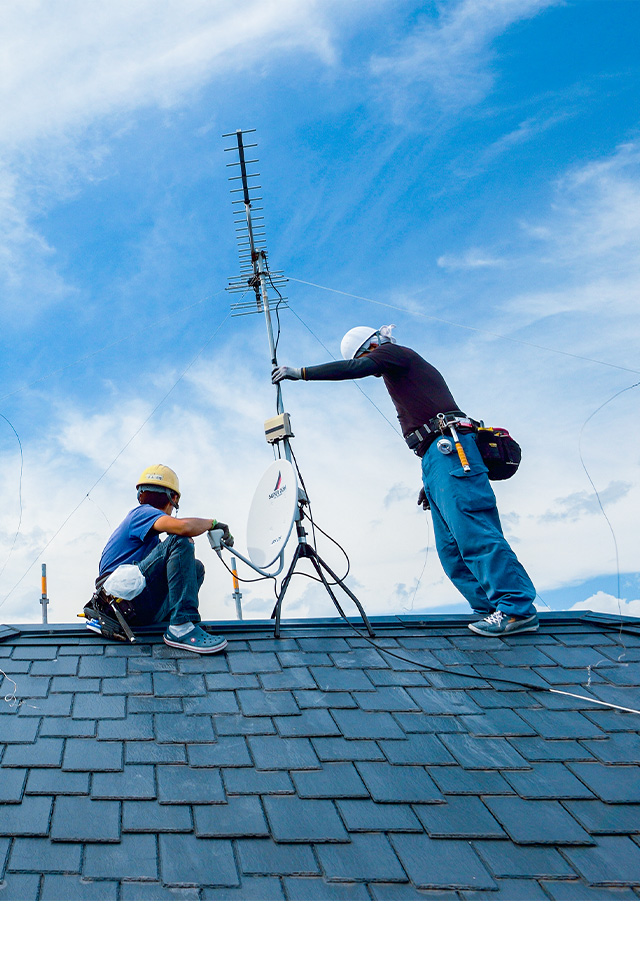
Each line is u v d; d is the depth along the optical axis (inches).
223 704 142.3
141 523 174.7
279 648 168.9
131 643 166.4
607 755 135.4
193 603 169.0
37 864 99.6
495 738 138.7
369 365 197.9
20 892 95.2
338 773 124.9
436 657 170.4
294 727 136.3
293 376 200.2
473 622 192.7
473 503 190.4
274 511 194.1
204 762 124.1
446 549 204.5
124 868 100.7
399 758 130.1
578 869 108.4
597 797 124.5
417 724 141.3
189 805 114.2
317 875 103.2
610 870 108.7
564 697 154.2
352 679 156.2
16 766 117.9
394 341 211.5
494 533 189.9
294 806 116.0
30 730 128.0
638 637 183.6
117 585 166.2
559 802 122.7
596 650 176.4
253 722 136.9
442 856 109.0
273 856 105.7
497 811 119.3
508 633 184.1
